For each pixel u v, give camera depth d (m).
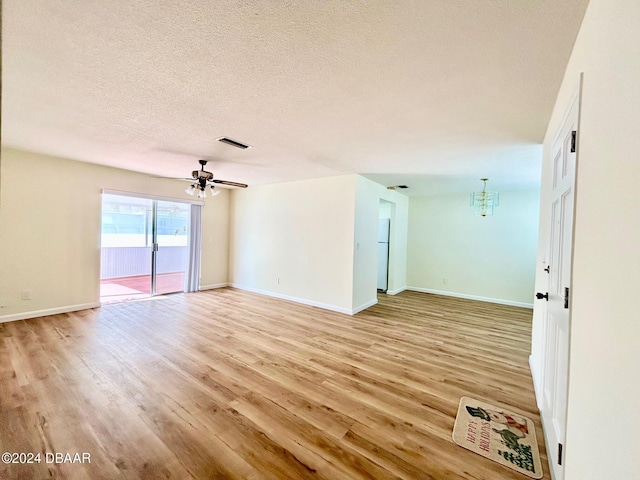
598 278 1.00
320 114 2.37
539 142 2.84
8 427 1.88
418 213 6.81
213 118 2.49
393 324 4.21
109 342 3.28
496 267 5.80
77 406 2.11
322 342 3.46
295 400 2.27
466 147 3.08
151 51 1.60
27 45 1.55
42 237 4.03
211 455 1.71
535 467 1.67
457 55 1.58
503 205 5.73
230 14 1.32
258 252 6.07
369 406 2.21
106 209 6.33
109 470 1.58
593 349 1.02
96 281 4.58
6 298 3.79
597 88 1.09
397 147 3.16
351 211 4.70
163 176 5.18
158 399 2.23
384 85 1.91
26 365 2.69
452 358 3.09
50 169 4.05
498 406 2.24
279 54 1.61
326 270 4.99
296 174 4.79
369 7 1.26
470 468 1.66
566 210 1.59
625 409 0.76
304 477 1.57
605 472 0.87
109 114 2.43
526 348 3.39
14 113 2.43
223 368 2.76
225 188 6.50
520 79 1.79
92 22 1.38
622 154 0.84
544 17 1.29
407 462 1.69
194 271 6.03
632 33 0.80
